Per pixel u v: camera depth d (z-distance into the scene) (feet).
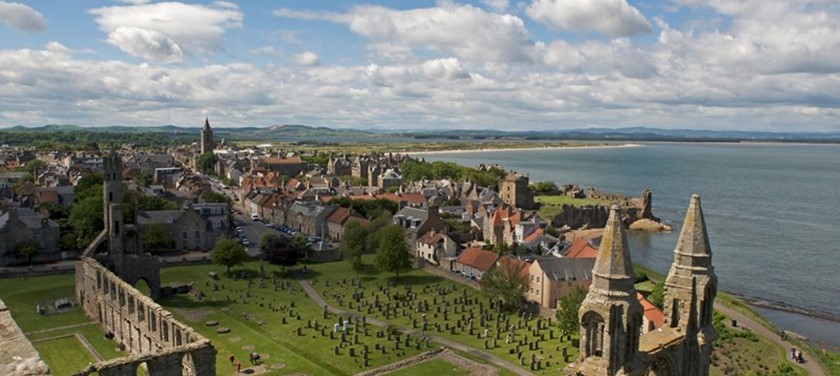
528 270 453.17
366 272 512.63
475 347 335.88
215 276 469.98
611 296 143.13
